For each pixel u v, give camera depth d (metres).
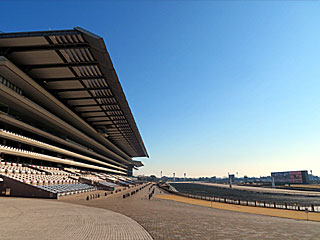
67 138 52.91
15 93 29.81
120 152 103.94
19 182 26.92
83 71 31.53
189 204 28.86
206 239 9.51
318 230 12.13
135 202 26.95
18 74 27.91
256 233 10.90
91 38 23.78
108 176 86.75
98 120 57.56
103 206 21.08
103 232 10.13
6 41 24.56
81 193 37.19
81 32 23.36
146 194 46.59
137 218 14.59
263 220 15.94
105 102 44.28
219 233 10.68
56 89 37.38
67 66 29.95
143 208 20.58
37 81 33.66
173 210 20.11
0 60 25.20
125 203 25.02
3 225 10.62
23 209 16.22
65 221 12.19
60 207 18.28
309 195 62.09
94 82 35.06
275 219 17.06
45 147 41.28
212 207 26.14
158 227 11.78
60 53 27.06
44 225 10.91
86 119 56.00
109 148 90.75
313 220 17.58
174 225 12.45
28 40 24.44
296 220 17.03
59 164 54.53
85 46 25.75
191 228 11.73
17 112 36.19
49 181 34.38
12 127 37.03
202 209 23.09
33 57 27.67
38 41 24.70
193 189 100.12
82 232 9.89
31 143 37.12
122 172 132.38
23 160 41.28
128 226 11.70
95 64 29.62
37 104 35.56
